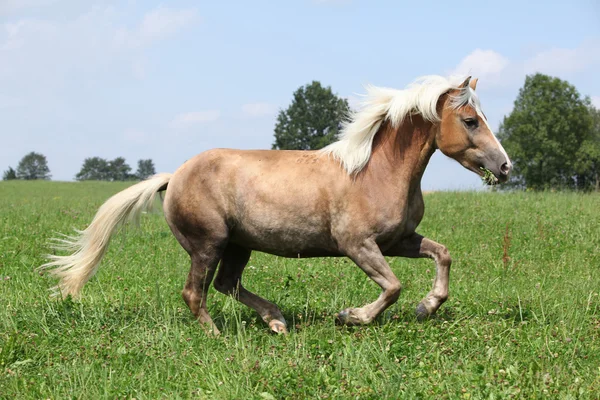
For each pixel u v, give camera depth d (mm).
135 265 9016
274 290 7797
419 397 4168
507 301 6816
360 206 5887
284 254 6305
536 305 6590
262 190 6070
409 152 5980
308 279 8195
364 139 5957
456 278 8242
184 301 6816
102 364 4992
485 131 5875
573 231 11328
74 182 63094
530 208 14406
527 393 4184
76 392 4500
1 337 5668
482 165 5883
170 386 4609
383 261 5902
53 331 5938
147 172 149750
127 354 5160
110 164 144375
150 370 4934
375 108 5984
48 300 6781
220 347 5484
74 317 6387
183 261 9227
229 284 6820
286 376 4527
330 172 6000
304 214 6008
